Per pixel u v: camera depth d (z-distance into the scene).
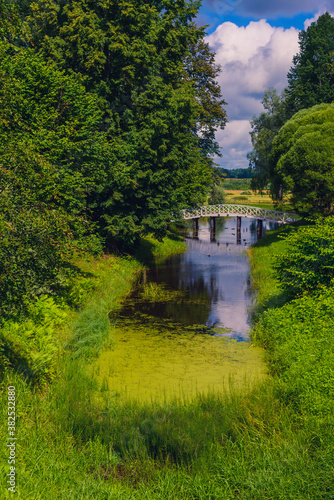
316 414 6.55
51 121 14.23
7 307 6.12
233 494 5.32
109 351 10.93
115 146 18.58
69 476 5.45
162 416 7.09
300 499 4.96
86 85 19.36
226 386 8.69
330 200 30.94
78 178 14.45
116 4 19.11
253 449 6.01
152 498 5.28
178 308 15.34
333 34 42.44
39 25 20.12
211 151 42.03
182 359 10.38
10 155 6.45
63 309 12.33
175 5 22.94
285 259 12.49
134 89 20.47
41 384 7.96
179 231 42.53
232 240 37.22
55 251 6.43
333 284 11.20
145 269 23.08
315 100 42.28
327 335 9.23
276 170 32.97
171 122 20.72
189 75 38.34
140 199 21.73
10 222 5.75
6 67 11.12
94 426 6.75
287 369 8.50
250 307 15.31
